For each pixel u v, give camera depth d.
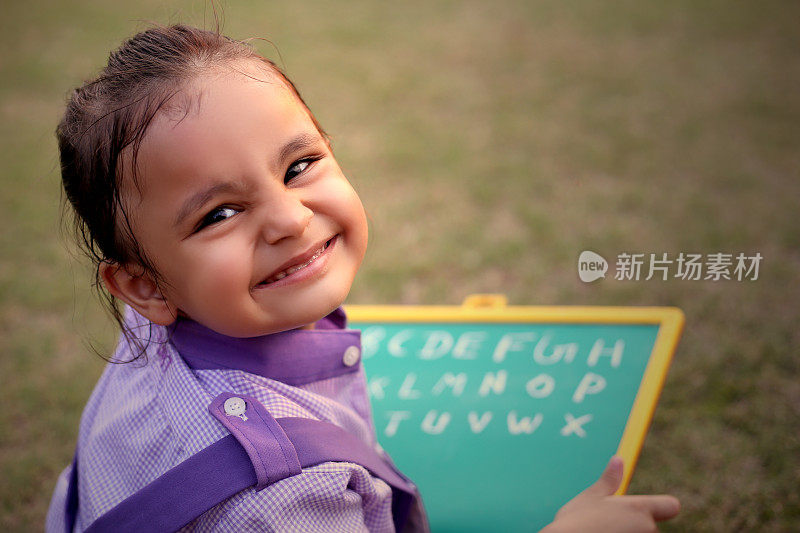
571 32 4.52
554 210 2.85
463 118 3.62
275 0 5.34
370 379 1.67
